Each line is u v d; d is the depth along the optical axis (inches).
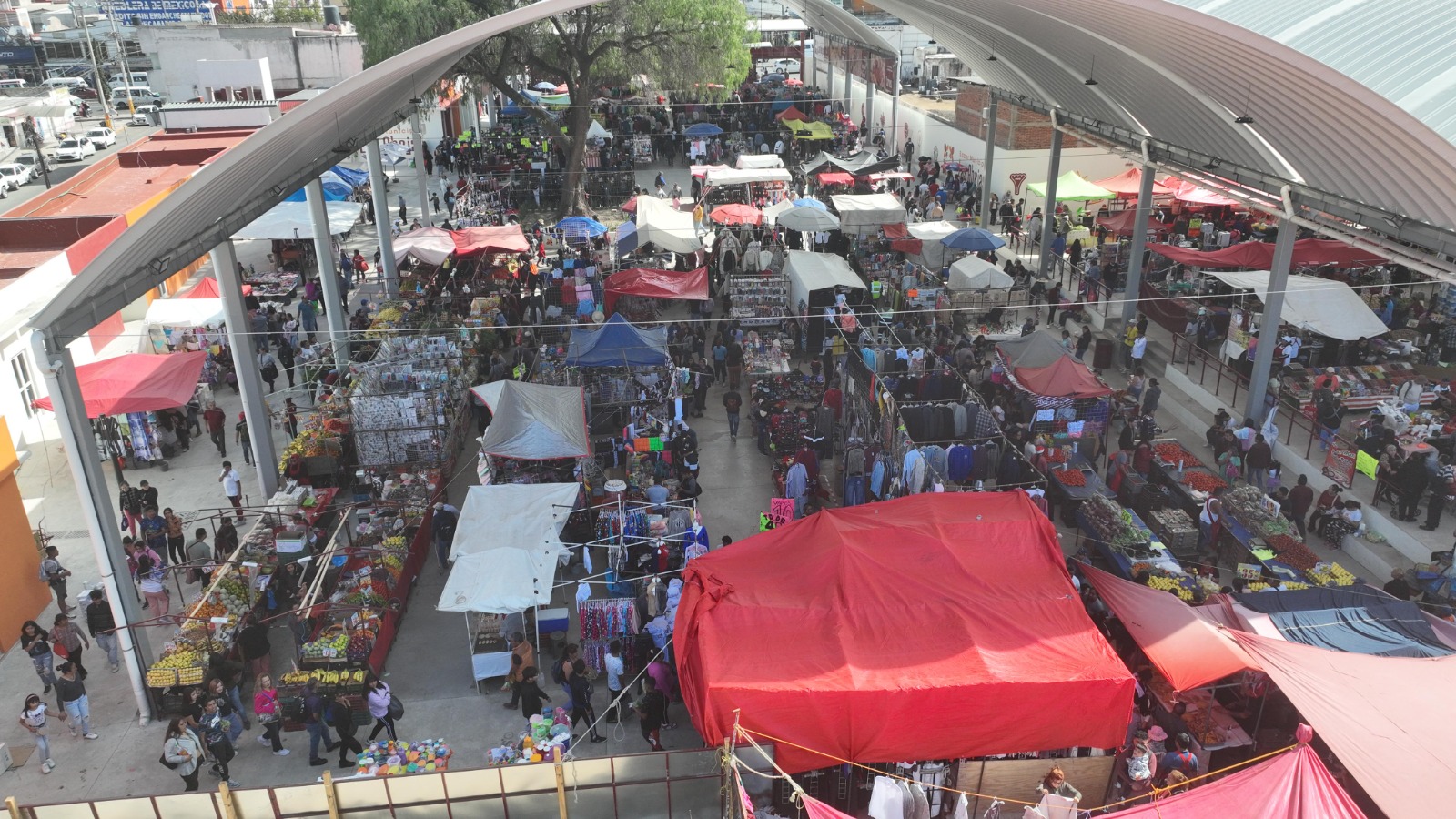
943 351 1048.2
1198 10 692.1
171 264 695.1
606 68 1759.4
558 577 748.6
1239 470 831.7
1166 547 724.7
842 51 2482.8
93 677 663.1
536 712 598.5
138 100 3560.5
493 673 630.5
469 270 1376.7
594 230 1391.5
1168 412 1009.5
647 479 813.9
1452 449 799.7
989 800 515.5
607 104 2320.4
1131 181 1529.3
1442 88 583.8
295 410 967.6
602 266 1374.3
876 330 1108.5
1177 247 1259.8
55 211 1200.2
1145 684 585.0
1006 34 1130.7
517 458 765.3
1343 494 791.1
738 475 904.9
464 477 901.8
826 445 914.1
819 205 1382.9
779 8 3870.6
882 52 2145.7
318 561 717.3
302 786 472.4
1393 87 602.9
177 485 901.8
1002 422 873.5
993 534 589.9
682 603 566.9
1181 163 994.7
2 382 920.3
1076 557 692.7
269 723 581.3
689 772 492.4
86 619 671.8
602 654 628.7
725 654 502.6
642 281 1128.2
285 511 789.2
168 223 631.2
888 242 1414.9
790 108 2255.2
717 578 572.1
